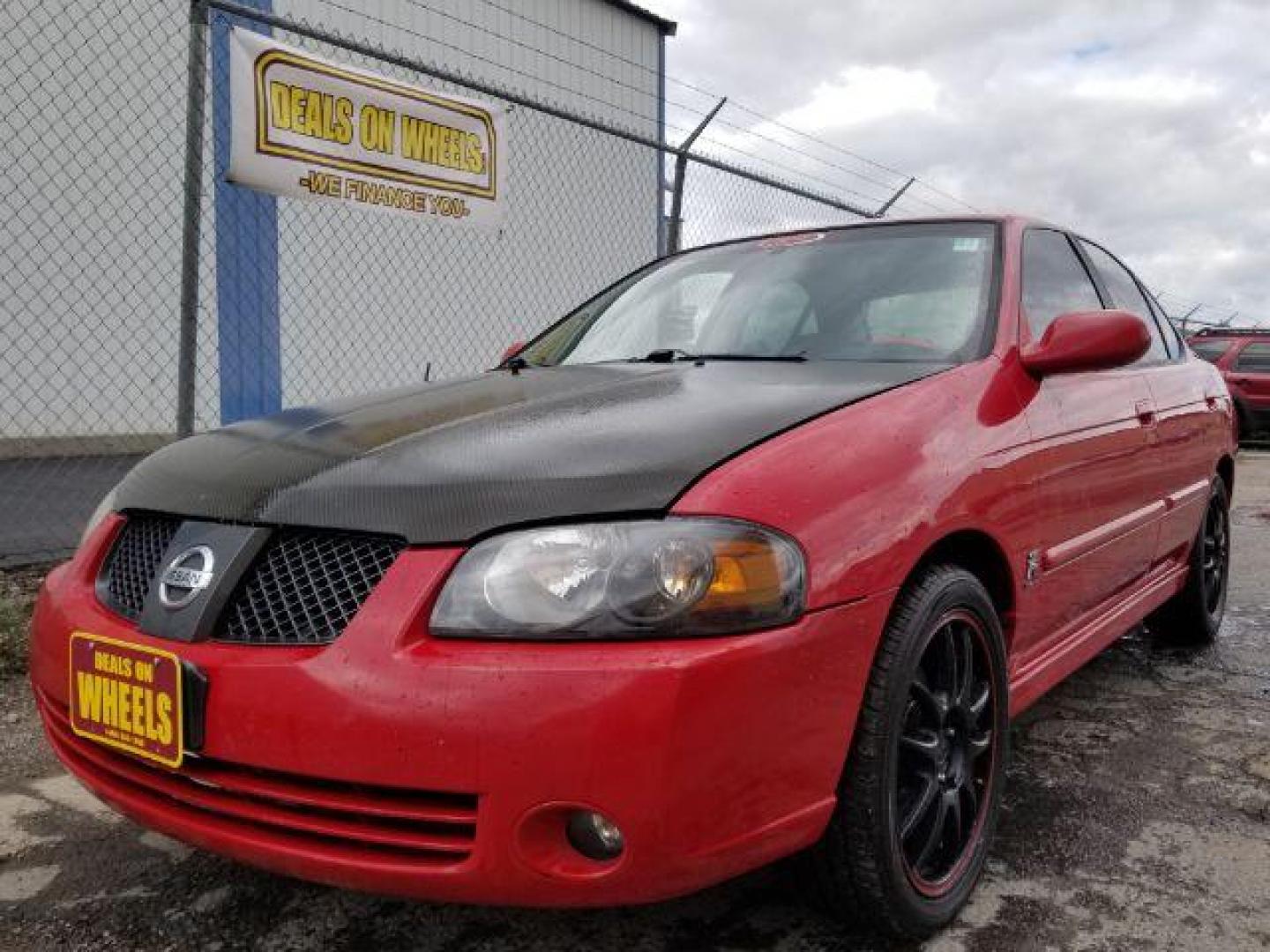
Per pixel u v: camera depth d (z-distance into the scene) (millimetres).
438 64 10594
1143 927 2045
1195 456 3686
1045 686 2592
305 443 2061
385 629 1606
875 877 1846
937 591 1963
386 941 2014
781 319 2779
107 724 1844
